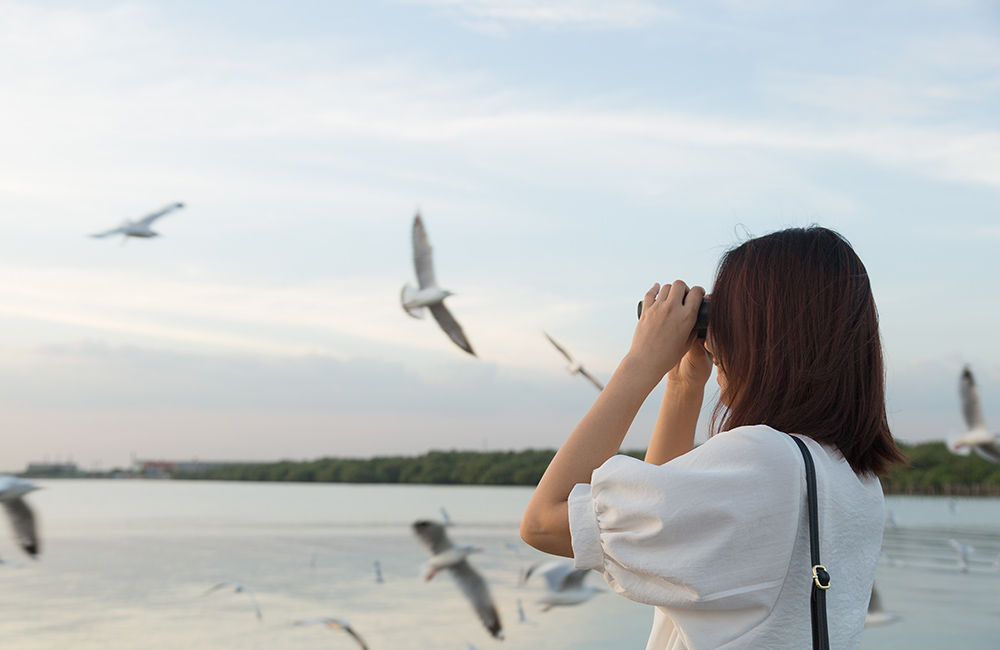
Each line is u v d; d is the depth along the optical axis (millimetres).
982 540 51188
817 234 1601
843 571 1403
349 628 11266
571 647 22938
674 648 1487
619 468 1417
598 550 1432
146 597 31797
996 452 7188
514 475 121938
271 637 24750
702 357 1908
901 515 67688
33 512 7309
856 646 1397
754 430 1432
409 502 106625
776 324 1528
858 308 1531
